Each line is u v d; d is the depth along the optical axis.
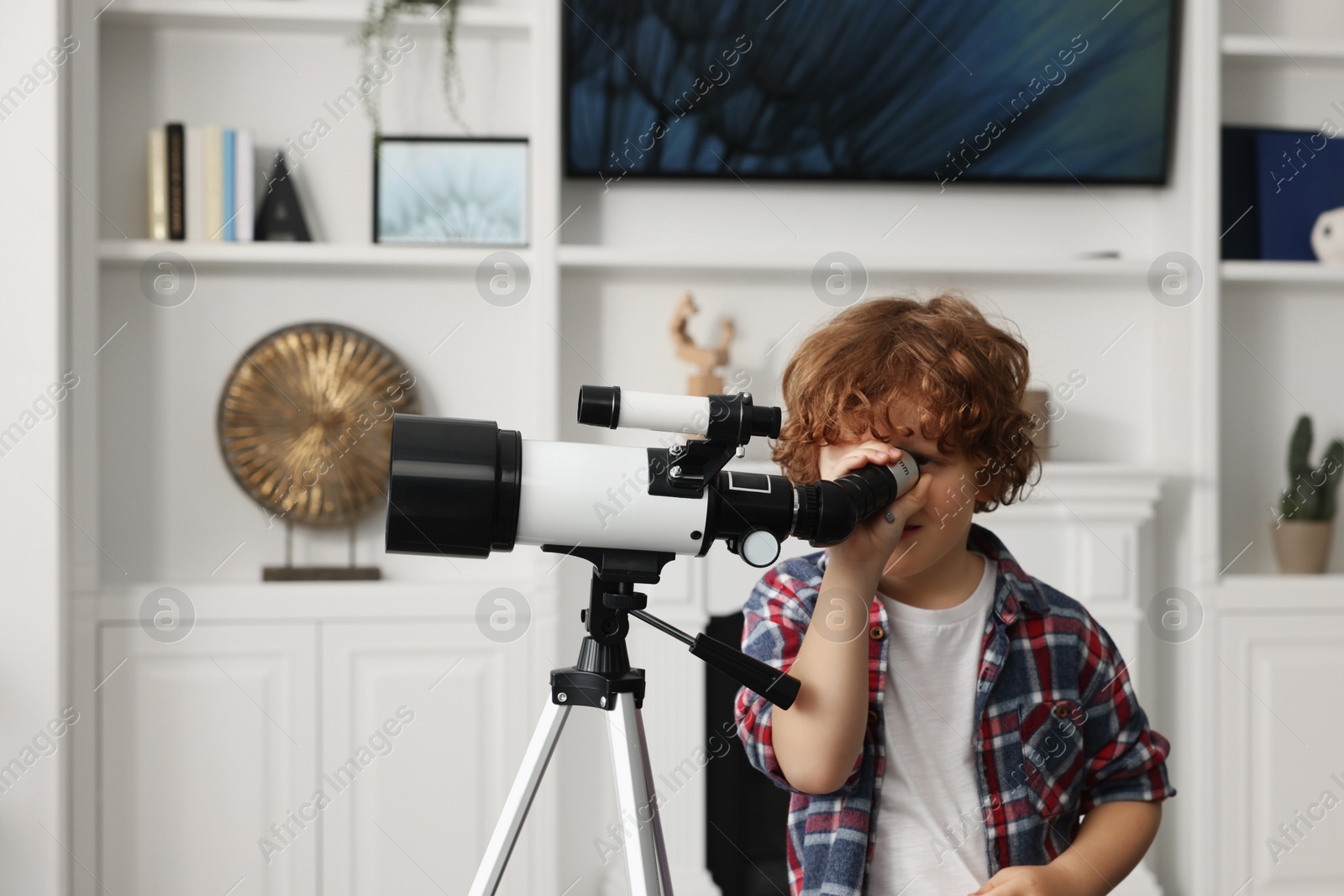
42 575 1.87
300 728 1.98
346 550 2.16
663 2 2.10
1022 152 2.19
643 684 0.79
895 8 2.14
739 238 2.24
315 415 2.11
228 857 1.96
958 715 0.91
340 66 2.16
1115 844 0.92
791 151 2.16
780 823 2.11
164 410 2.12
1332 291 2.34
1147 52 2.17
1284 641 2.12
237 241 2.05
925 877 0.87
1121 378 2.29
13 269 1.87
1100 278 2.29
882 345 0.87
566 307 2.20
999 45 2.16
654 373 2.22
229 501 2.14
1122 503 2.10
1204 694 2.11
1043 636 0.95
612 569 0.77
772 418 0.76
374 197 2.10
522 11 2.10
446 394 2.18
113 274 2.10
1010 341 0.97
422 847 2.00
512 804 0.78
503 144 2.11
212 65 2.13
